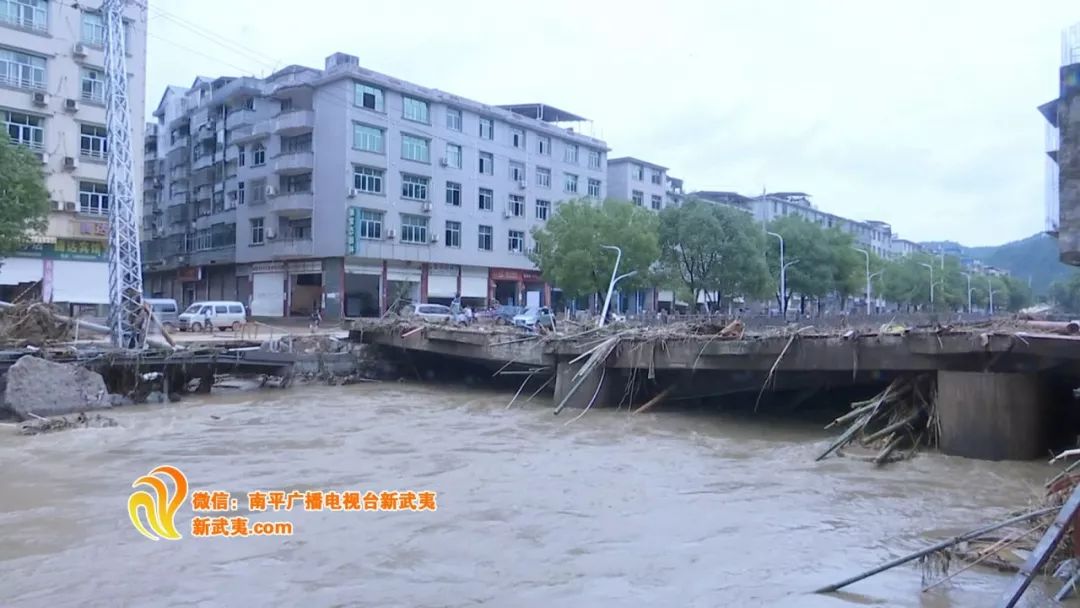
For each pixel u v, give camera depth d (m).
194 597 6.78
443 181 50.75
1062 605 6.36
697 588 6.97
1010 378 12.78
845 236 59.16
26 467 12.36
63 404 18.39
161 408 19.72
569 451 13.94
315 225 46.53
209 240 55.81
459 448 14.19
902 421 13.82
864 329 15.94
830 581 7.14
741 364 16.42
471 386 26.02
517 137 56.62
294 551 8.02
